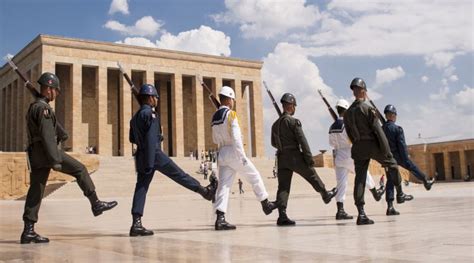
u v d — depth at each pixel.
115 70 69.69
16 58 70.69
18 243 7.85
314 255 5.48
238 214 14.73
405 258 5.06
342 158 11.75
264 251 5.97
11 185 44.44
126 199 37.91
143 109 8.88
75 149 62.91
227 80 79.19
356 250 5.80
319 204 20.41
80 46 64.81
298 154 10.13
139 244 7.16
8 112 74.31
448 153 90.31
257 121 79.38
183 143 72.56
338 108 12.24
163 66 71.38
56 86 8.23
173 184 46.34
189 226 10.51
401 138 12.38
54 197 39.72
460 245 5.99
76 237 8.63
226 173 9.62
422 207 15.17
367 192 33.12
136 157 8.88
